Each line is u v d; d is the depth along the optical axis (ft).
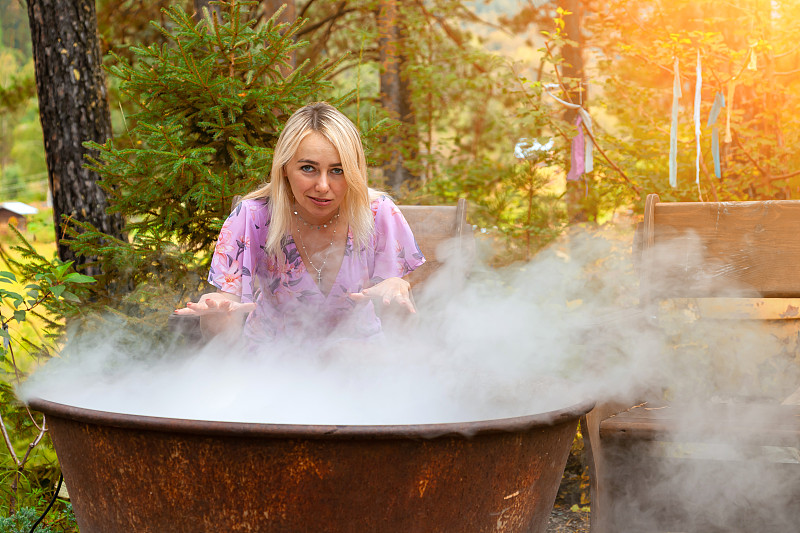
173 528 4.80
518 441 5.04
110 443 4.83
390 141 22.27
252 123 10.39
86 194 12.30
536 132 14.98
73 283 10.06
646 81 17.25
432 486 4.76
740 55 13.17
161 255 10.09
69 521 8.52
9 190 49.62
